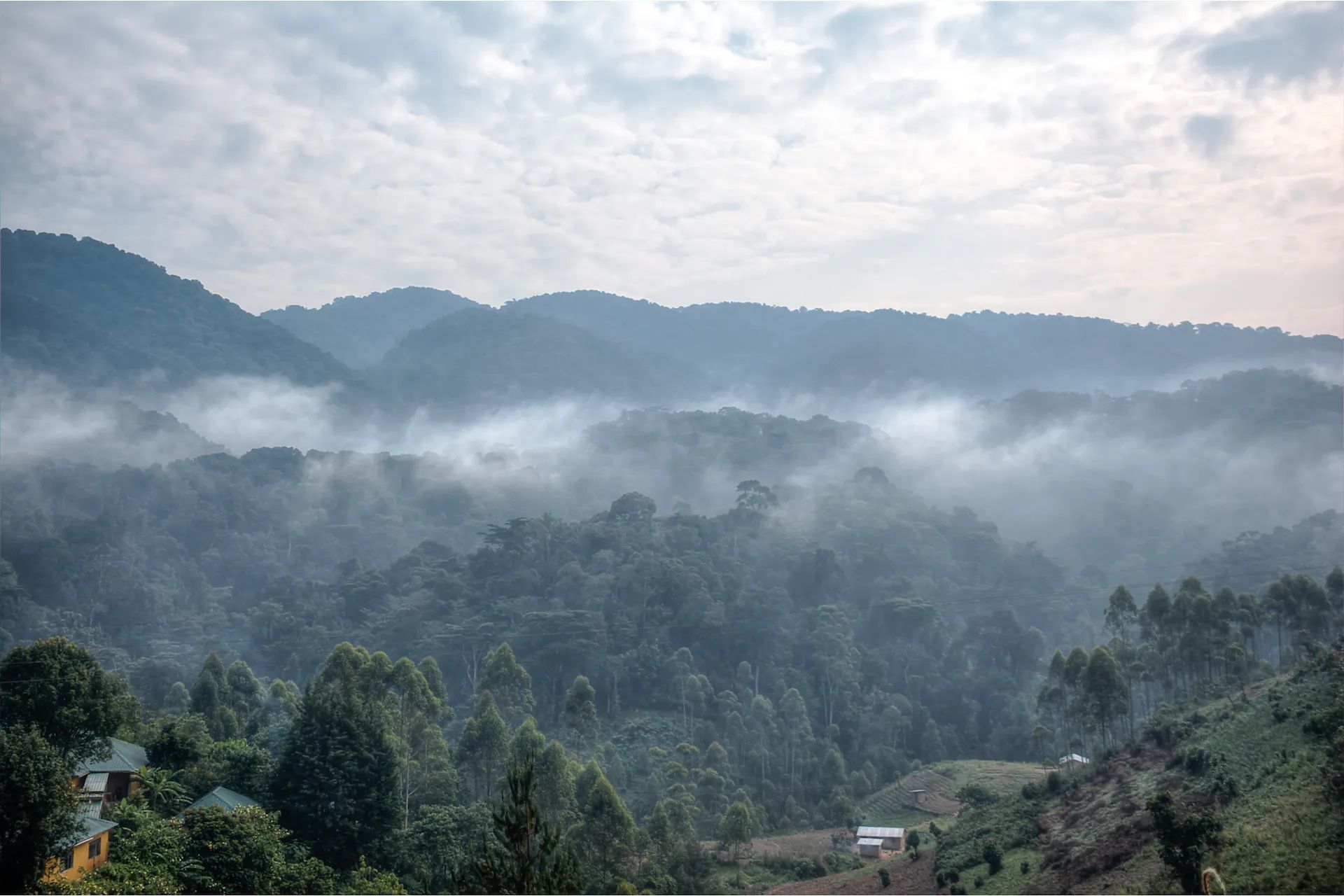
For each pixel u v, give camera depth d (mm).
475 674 158000
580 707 118500
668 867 90562
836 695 163250
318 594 194125
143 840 59375
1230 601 111062
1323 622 111875
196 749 77250
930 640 181250
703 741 146375
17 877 49938
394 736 86312
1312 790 61531
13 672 65250
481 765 97000
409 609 170000
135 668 153000
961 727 165375
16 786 50219
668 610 174750
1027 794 94750
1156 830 62719
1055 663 116562
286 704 106062
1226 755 76562
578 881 26922
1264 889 53688
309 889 65375
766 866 104250
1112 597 119625
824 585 195875
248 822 63062
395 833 76562
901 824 124875
